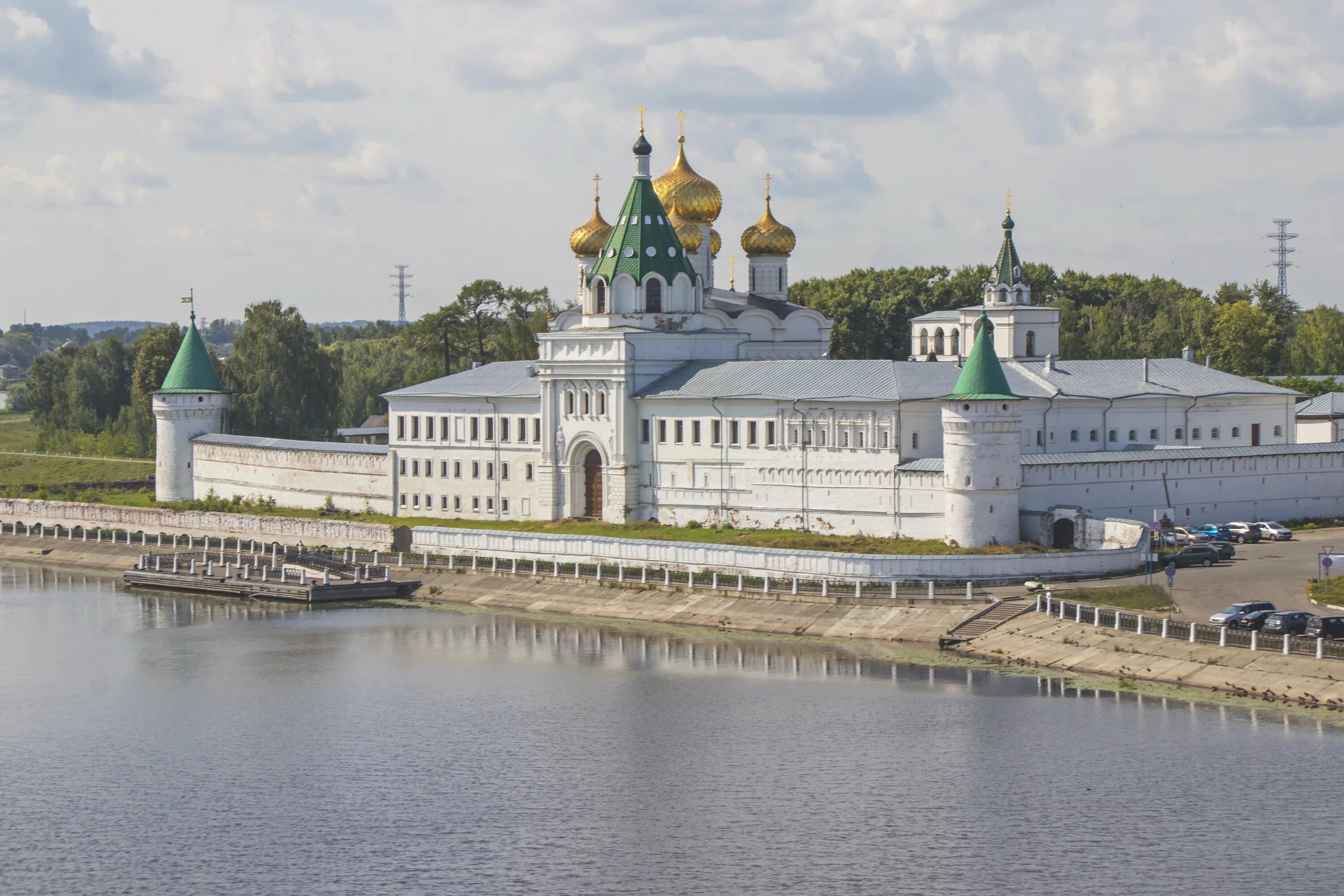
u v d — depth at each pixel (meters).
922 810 104.81
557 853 99.69
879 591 151.62
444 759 117.69
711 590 161.75
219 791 112.19
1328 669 122.50
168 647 156.25
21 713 132.75
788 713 125.69
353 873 97.44
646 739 120.88
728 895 93.12
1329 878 93.25
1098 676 131.00
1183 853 96.88
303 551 196.00
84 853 101.25
